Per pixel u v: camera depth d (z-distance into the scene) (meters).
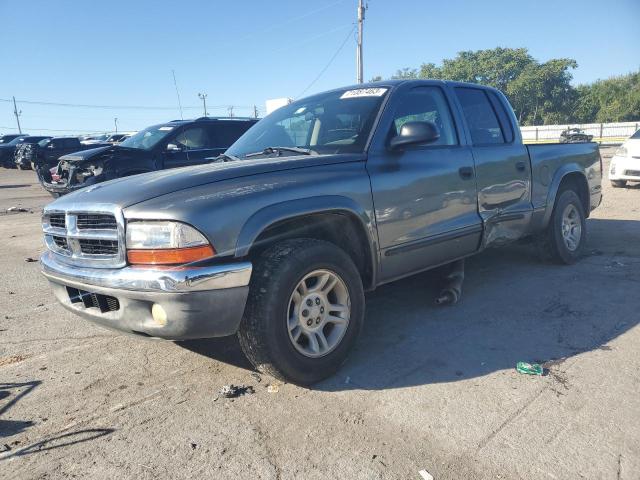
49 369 3.70
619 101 59.00
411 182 3.93
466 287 5.17
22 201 14.47
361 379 3.39
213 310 2.91
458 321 4.30
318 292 3.34
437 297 4.66
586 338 3.87
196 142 10.31
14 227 10.06
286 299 3.12
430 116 4.38
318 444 2.70
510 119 5.19
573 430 2.74
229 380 3.45
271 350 3.10
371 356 3.72
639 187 12.05
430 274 5.49
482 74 61.28
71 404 3.20
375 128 3.88
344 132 4.02
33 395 3.33
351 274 3.46
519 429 2.77
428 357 3.67
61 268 3.34
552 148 5.57
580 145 6.11
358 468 2.50
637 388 3.13
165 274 2.82
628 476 2.38
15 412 3.13
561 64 58.97
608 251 6.38
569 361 3.52
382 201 3.72
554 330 4.04
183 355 3.85
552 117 60.44
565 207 5.69
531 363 3.51
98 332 4.36
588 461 2.49
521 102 60.50
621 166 11.65
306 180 3.38
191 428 2.89
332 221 3.66
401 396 3.16
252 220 3.05
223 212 2.97
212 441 2.77
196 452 2.68
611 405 2.96
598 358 3.54
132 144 10.40
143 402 3.20
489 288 5.11
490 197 4.68
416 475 2.44
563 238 5.69
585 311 4.39
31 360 3.85
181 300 2.82
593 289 4.94
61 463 2.63
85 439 2.83
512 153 4.97
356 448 2.66
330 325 3.47
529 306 4.57
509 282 5.27
